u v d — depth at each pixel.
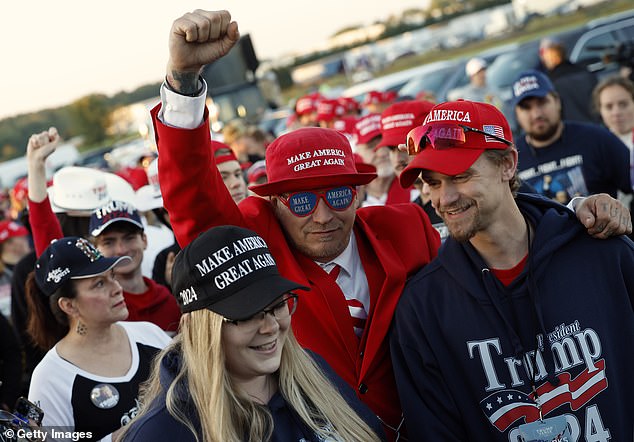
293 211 2.94
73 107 44.75
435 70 13.88
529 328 2.73
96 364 3.44
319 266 3.05
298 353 2.51
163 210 5.52
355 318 3.04
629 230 2.76
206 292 2.26
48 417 3.29
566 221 2.80
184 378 2.31
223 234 2.31
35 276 3.55
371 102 8.49
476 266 2.79
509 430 2.70
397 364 2.87
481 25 29.58
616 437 2.67
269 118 17.33
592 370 2.68
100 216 4.29
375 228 3.20
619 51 10.95
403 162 4.79
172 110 2.68
